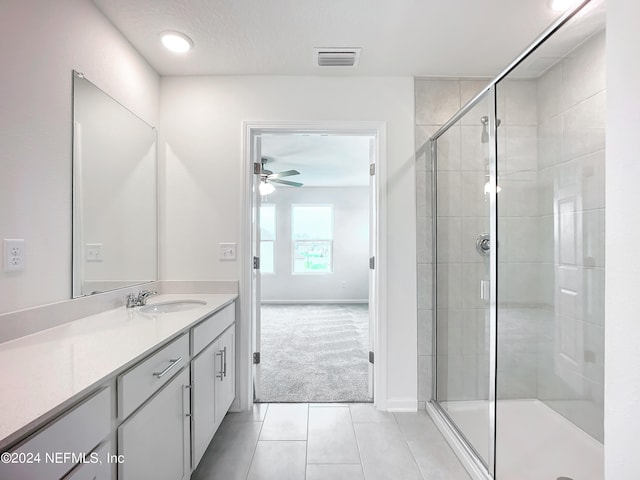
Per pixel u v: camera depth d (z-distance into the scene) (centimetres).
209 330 163
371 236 238
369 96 221
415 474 157
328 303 640
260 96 220
